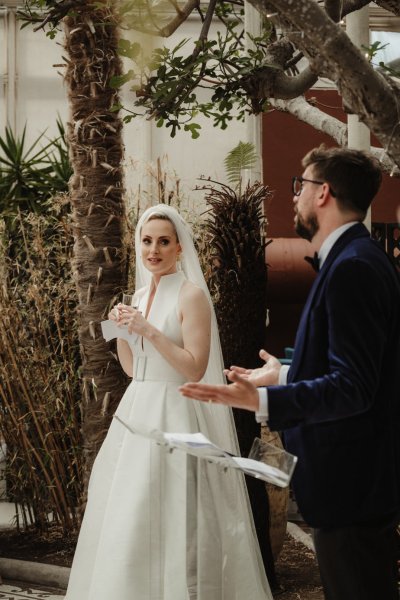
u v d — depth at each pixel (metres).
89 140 5.04
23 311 5.65
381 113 2.75
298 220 2.67
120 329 3.82
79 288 5.06
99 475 3.91
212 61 8.46
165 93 4.12
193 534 3.69
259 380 2.89
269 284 7.84
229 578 3.70
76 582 3.86
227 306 4.74
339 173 2.57
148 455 3.68
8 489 6.65
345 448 2.46
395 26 7.25
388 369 2.49
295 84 4.14
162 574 3.60
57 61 8.62
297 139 8.63
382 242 6.79
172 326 3.85
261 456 2.46
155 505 3.64
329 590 2.55
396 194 8.66
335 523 2.47
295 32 2.79
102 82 5.03
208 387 2.39
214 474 3.74
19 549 5.54
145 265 3.93
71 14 4.91
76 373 5.71
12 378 5.62
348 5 4.16
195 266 4.00
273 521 5.11
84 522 3.91
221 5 6.00
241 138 8.58
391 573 2.52
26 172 6.97
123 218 5.12
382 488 2.45
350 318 2.37
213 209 4.83
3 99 8.58
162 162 8.48
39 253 5.69
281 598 4.63
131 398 3.88
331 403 2.34
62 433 5.60
